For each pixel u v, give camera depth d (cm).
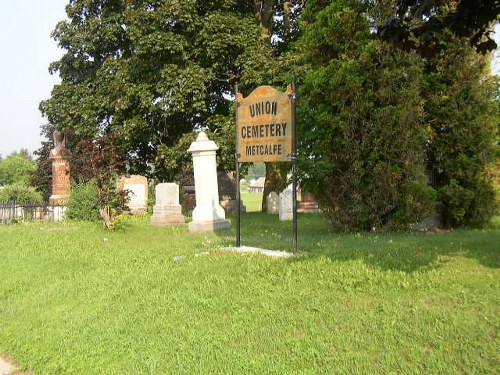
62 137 2422
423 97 1373
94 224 1736
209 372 460
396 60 1226
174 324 581
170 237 1320
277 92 899
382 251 868
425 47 612
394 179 1225
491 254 793
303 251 916
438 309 529
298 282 671
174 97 2062
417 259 771
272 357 472
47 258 1045
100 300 709
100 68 2458
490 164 1391
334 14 1270
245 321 561
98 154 1538
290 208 1891
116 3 2562
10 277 912
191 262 860
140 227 1628
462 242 969
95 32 2491
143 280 772
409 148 1233
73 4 2633
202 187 1479
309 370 437
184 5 2081
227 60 2184
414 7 601
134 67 2255
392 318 516
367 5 1284
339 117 1249
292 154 875
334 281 659
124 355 525
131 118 2300
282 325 537
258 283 686
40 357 550
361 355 450
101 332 590
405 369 420
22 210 2052
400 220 1260
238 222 990
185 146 2141
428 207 1254
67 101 2567
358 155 1243
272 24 2478
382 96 1232
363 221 1277
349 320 525
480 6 581
